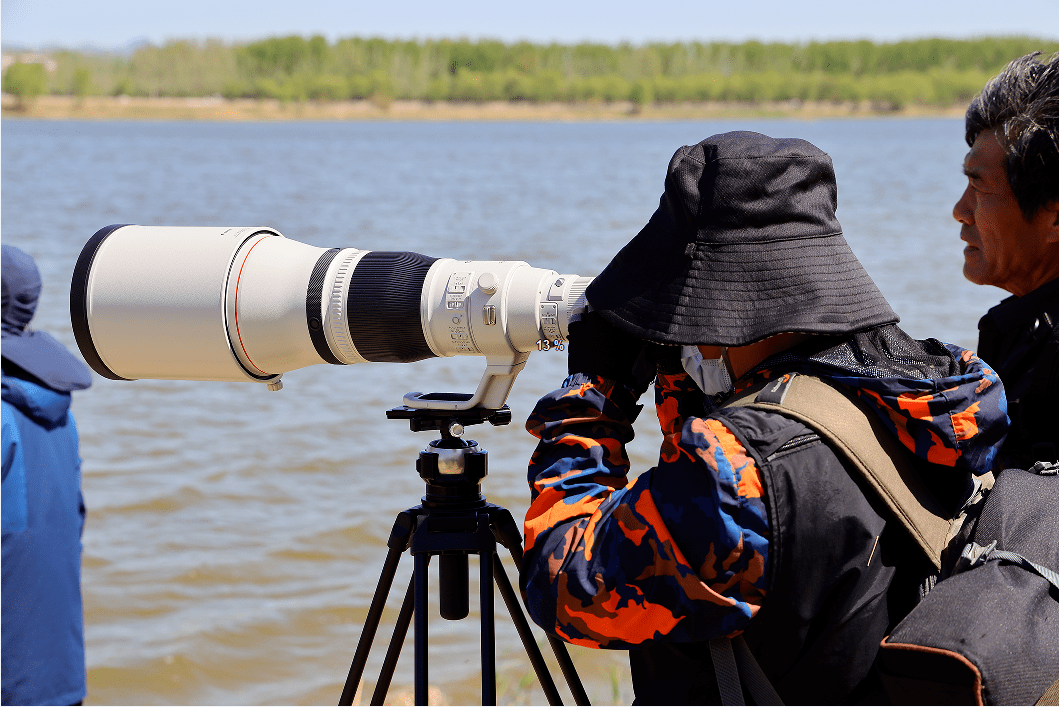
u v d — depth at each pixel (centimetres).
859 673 131
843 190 2828
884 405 132
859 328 132
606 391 152
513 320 192
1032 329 179
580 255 1460
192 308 199
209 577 473
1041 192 174
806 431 128
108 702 372
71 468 263
